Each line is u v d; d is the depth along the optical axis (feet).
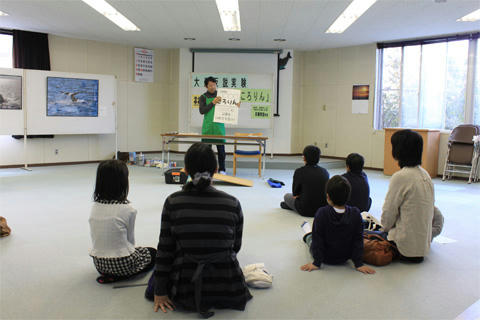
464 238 10.78
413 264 8.68
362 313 6.43
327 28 21.44
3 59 22.95
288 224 11.78
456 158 21.49
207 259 5.99
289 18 19.47
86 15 19.62
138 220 11.99
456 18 18.90
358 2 17.02
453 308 6.66
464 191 18.39
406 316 6.37
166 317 6.17
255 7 17.61
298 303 6.73
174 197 6.06
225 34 23.50
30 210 13.00
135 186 17.75
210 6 17.75
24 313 6.25
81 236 10.32
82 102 24.07
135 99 28.37
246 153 21.24
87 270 8.07
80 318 6.12
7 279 7.57
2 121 21.58
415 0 16.19
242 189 17.57
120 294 6.96
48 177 19.97
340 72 27.35
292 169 24.62
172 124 29.50
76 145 25.88
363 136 26.48
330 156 28.35
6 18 20.25
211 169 6.04
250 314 6.31
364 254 8.53
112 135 27.48
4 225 10.30
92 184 18.12
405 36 23.29
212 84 20.04
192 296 6.07
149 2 17.20
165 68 29.32
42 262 8.48
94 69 26.30
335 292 7.18
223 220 5.96
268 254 9.19
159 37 24.70
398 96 25.03
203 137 19.31
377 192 17.63
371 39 24.29
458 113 22.54
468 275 8.11
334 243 8.18
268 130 28.30
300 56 28.81
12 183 18.10
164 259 6.08
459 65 22.31
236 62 28.04
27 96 22.20
